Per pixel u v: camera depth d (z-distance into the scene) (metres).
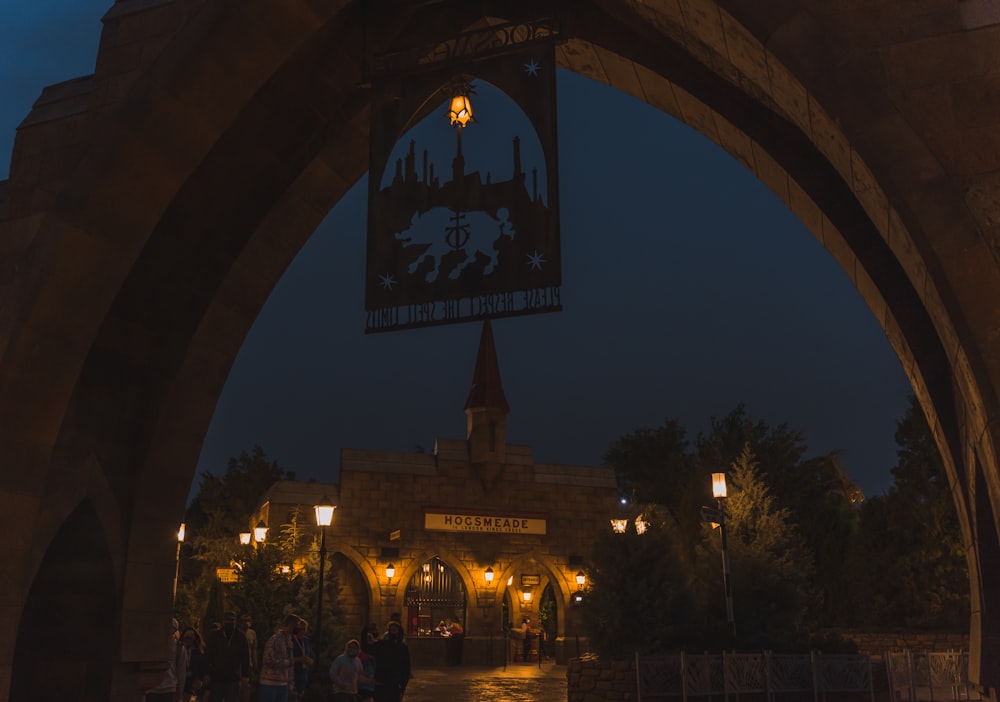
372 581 31.33
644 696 15.83
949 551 26.69
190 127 8.55
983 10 5.95
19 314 8.23
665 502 45.69
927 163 5.72
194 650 12.99
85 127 8.75
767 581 19.36
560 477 34.88
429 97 8.68
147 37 8.76
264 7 8.30
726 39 7.05
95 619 9.61
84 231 8.35
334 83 10.09
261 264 10.75
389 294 8.28
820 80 6.02
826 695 16.84
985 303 5.46
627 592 18.77
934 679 18.62
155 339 10.32
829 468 32.19
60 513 9.11
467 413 34.47
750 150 9.55
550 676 26.27
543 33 9.74
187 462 10.32
